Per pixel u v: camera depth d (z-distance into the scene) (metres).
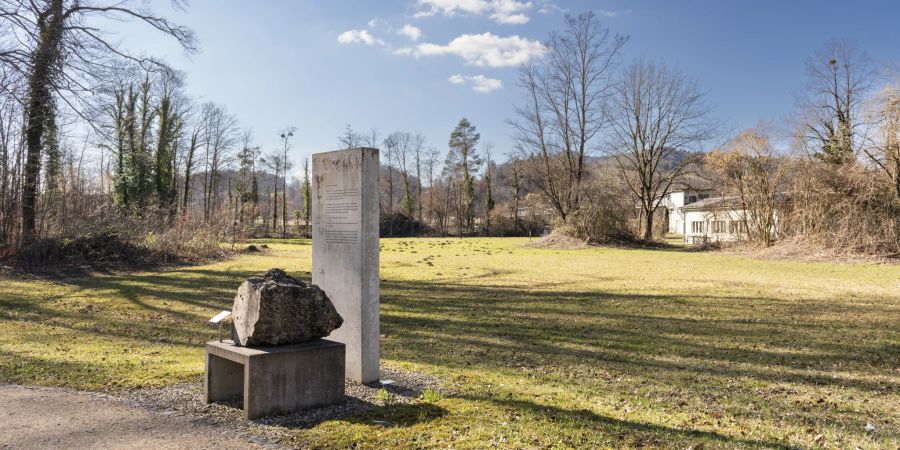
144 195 36.03
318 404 4.84
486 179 72.75
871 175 25.58
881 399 5.56
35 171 17.92
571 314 11.12
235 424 4.37
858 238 25.92
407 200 72.94
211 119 53.59
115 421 4.39
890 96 24.84
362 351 5.70
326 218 6.18
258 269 20.66
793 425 4.67
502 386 5.77
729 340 8.63
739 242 33.59
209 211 32.72
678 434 4.26
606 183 40.28
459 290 14.97
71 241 18.31
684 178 44.03
